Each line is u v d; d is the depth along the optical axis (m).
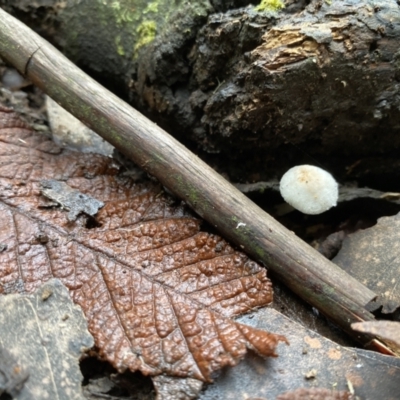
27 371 0.08
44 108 0.13
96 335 0.08
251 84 0.10
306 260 0.09
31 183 0.10
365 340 0.09
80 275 0.09
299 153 0.12
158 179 0.10
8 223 0.09
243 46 0.10
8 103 0.12
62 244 0.09
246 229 0.09
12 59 0.11
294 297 0.10
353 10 0.10
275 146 0.11
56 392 0.07
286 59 0.10
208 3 0.11
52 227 0.09
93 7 0.13
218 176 0.10
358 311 0.09
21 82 0.13
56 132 0.12
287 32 0.10
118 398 0.08
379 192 0.12
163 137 0.10
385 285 0.10
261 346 0.08
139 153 0.10
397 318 0.10
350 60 0.10
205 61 0.11
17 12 0.13
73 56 0.13
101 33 0.13
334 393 0.08
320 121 0.11
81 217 0.10
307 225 0.12
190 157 0.10
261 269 0.09
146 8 0.12
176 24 0.11
